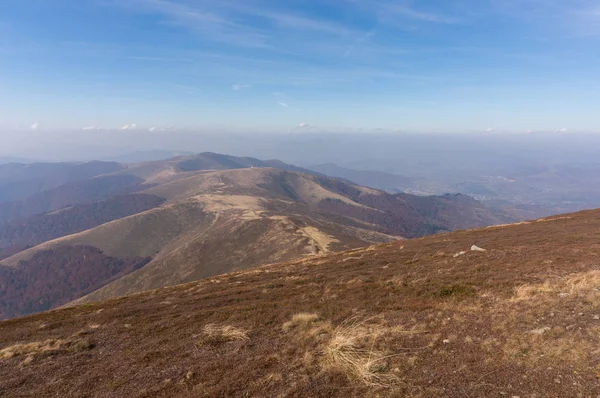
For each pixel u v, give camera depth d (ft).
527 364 26.04
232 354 36.76
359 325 40.73
